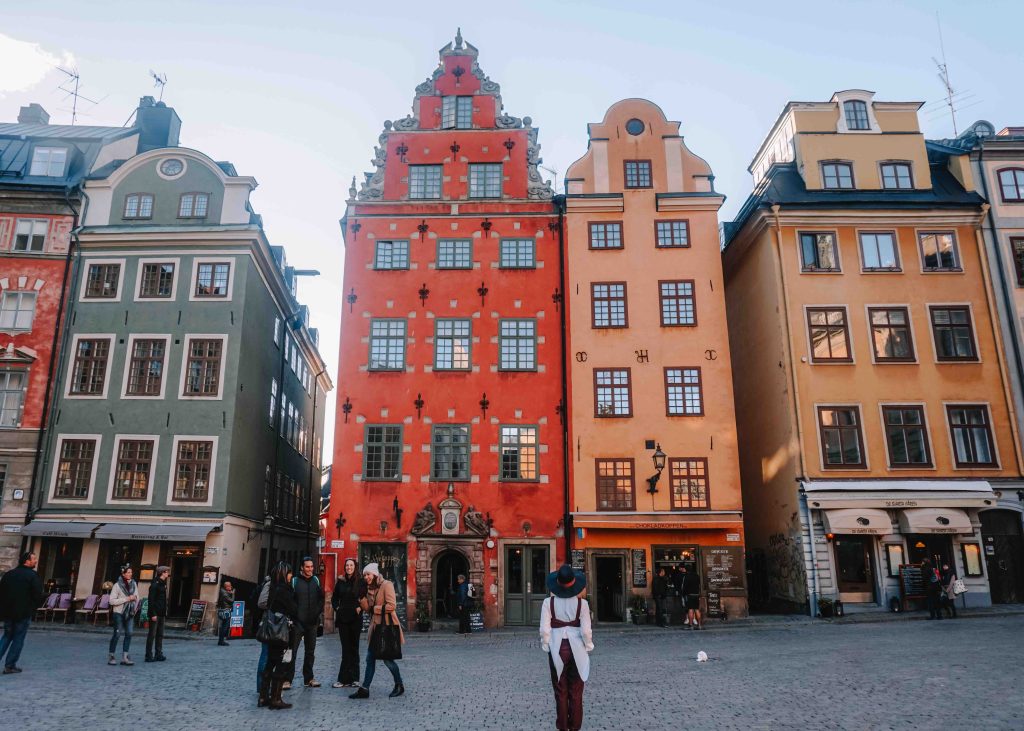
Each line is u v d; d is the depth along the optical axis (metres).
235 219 26.94
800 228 26.59
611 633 20.66
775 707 9.52
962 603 23.47
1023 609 22.44
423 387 25.56
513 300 26.42
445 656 16.19
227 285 26.22
